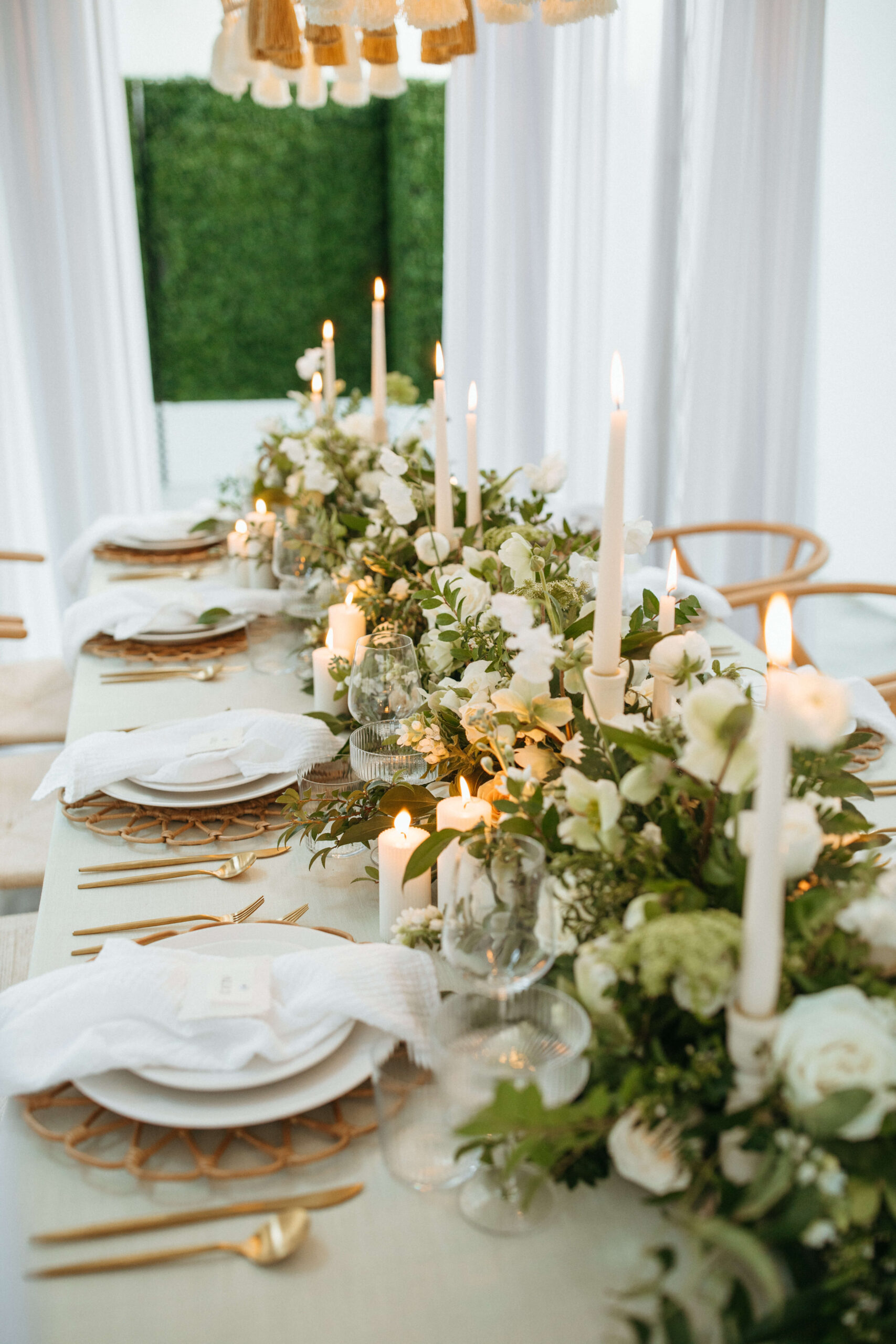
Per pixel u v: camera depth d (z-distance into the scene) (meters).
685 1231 0.73
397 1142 0.75
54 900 1.20
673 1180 0.70
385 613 1.70
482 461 3.68
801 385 3.46
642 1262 0.73
